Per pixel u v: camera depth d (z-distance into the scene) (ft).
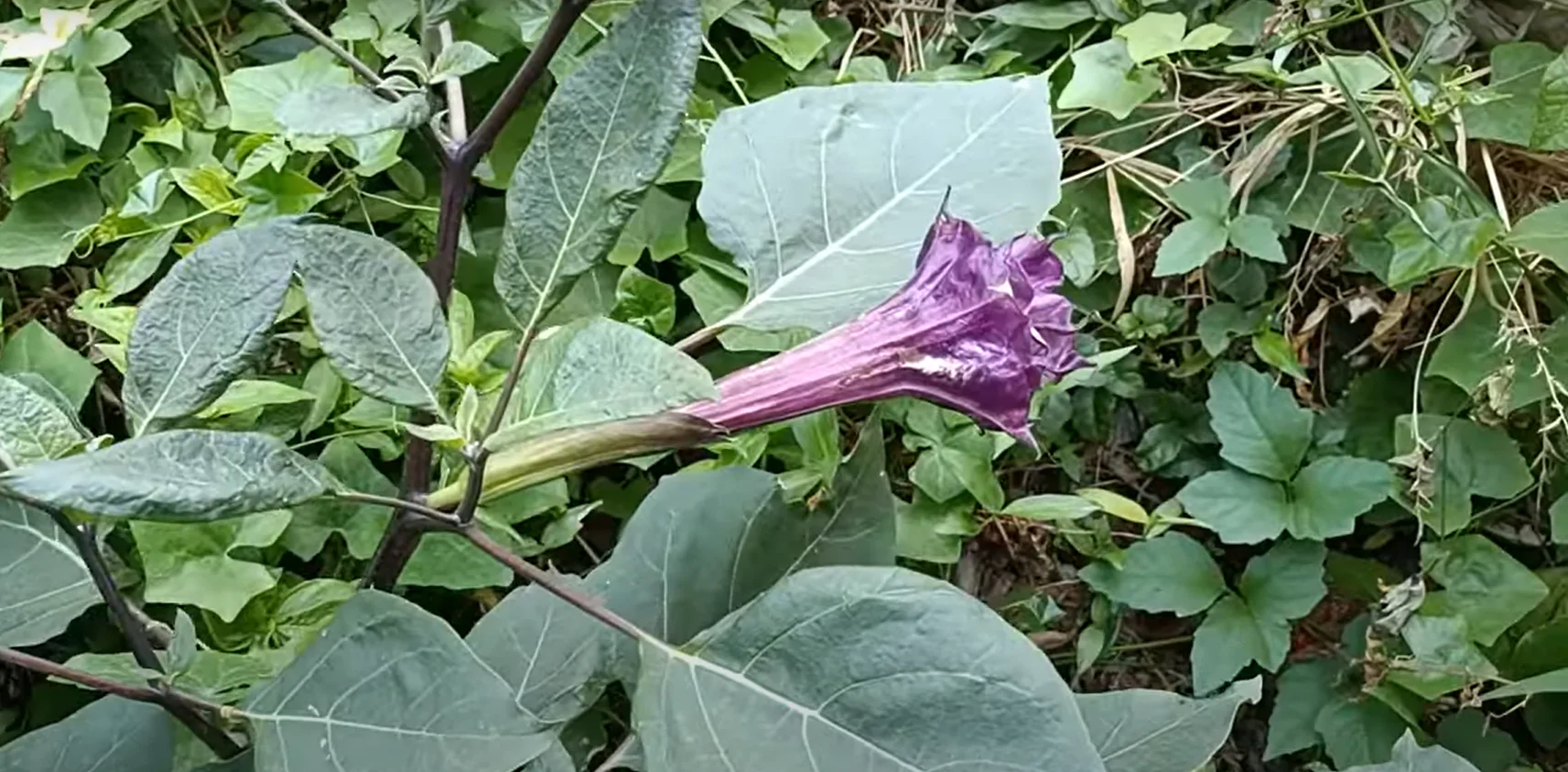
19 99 1.80
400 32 1.88
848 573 0.99
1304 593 1.95
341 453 1.76
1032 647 0.95
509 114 0.99
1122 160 2.06
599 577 1.26
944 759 0.93
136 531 1.62
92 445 0.89
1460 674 1.85
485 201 1.93
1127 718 1.40
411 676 0.95
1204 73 2.06
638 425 0.97
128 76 1.97
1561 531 1.84
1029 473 2.09
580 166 0.93
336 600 1.70
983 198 1.15
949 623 0.96
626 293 1.87
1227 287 2.05
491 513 1.73
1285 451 1.98
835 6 2.16
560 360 0.85
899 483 2.00
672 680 0.98
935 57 2.18
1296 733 1.98
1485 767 1.89
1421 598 1.88
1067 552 2.05
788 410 1.00
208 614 1.65
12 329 1.86
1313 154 2.03
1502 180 2.04
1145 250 2.07
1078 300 2.06
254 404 1.67
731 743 0.95
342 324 0.91
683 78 0.90
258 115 1.82
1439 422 1.96
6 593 1.09
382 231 1.93
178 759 1.32
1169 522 2.00
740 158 1.18
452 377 1.61
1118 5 2.10
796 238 1.15
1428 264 1.85
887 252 1.13
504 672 1.23
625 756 1.32
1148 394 2.08
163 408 0.91
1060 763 0.92
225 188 1.82
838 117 1.19
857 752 0.94
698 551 1.28
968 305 1.00
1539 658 1.92
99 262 1.90
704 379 0.79
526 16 1.79
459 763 0.92
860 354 1.01
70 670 1.01
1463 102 1.96
